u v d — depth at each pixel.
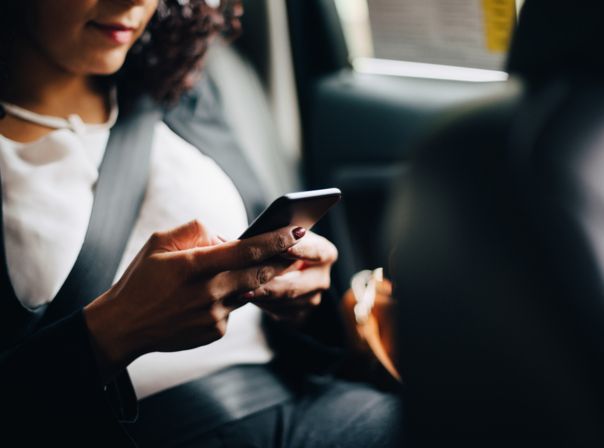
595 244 0.41
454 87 1.52
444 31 1.53
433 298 0.46
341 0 1.74
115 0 0.93
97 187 0.96
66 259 0.91
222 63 1.57
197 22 1.18
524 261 0.42
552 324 0.41
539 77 0.47
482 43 1.48
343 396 1.02
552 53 0.46
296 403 1.01
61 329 0.77
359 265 1.53
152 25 1.15
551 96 0.45
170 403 0.92
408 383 0.49
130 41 1.00
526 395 0.42
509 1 1.39
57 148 0.96
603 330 0.40
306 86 1.72
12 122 0.97
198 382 0.95
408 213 0.49
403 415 0.50
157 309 0.74
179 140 1.11
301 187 1.69
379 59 1.68
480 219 0.44
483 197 0.45
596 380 0.40
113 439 0.77
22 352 0.77
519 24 0.48
